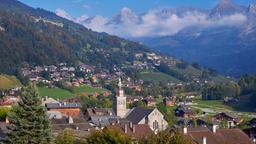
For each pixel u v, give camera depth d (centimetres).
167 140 5156
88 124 14562
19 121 6688
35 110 6769
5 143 6794
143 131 11581
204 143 9931
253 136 14412
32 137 6706
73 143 6644
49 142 6819
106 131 5616
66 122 14400
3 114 15275
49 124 6869
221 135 10631
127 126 11681
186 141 5281
